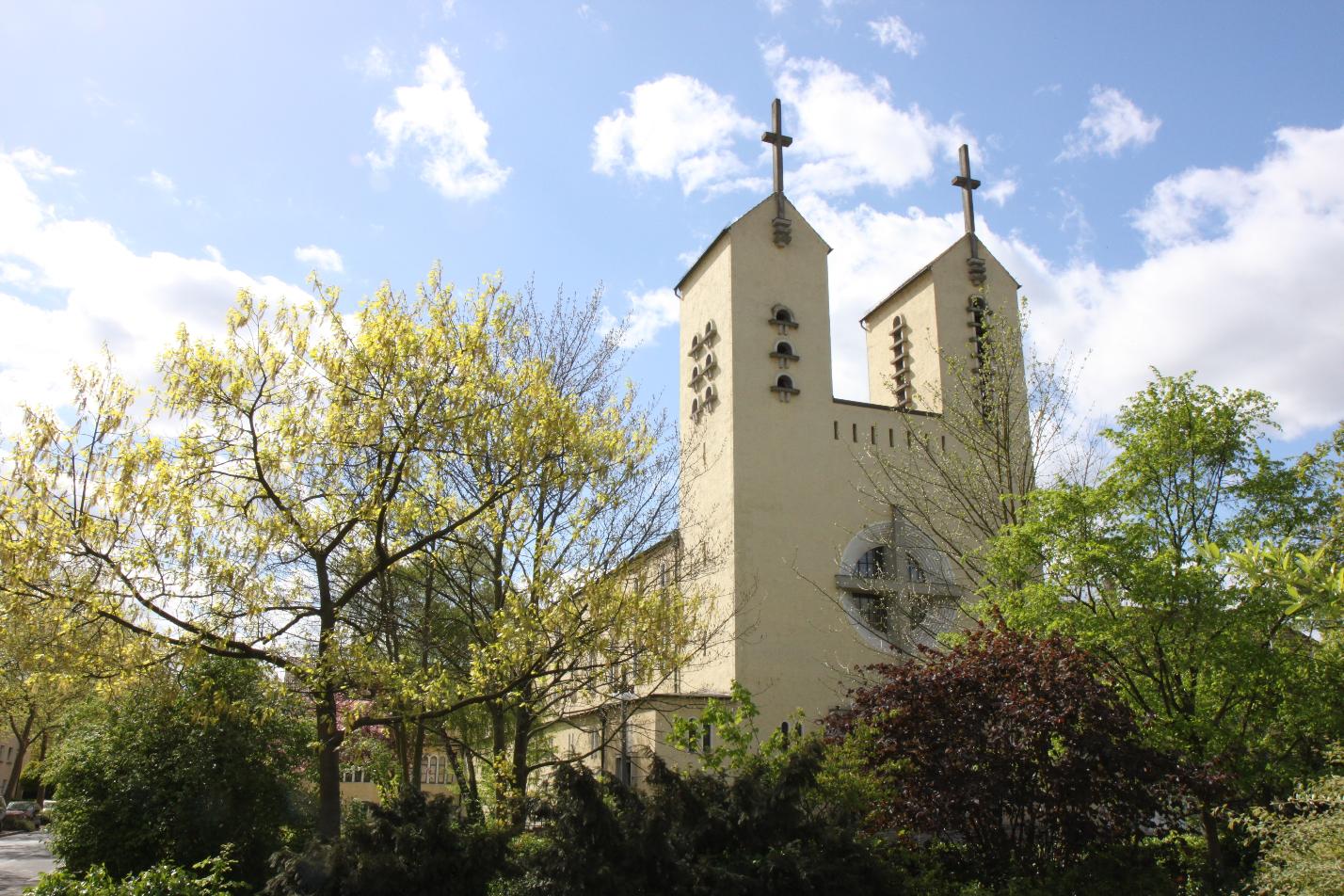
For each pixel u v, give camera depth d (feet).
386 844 42.34
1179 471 59.67
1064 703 46.09
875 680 100.73
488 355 57.06
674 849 42.22
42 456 46.62
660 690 106.11
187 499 47.55
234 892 58.75
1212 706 53.72
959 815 47.70
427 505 57.47
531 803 46.52
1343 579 26.27
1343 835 34.60
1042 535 58.90
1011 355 85.20
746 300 117.91
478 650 53.83
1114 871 46.78
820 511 111.04
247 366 51.62
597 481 61.87
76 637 46.21
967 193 133.39
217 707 55.36
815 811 49.16
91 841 62.08
